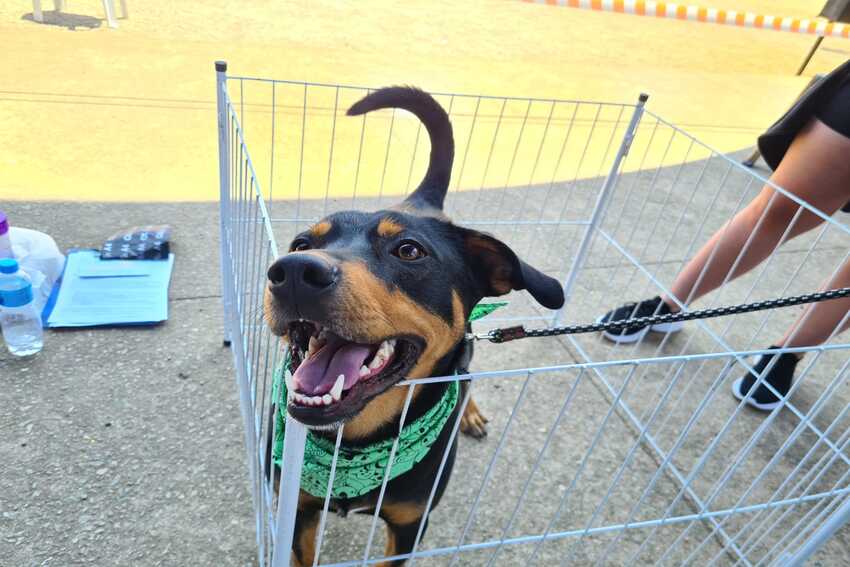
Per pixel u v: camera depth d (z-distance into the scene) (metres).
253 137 1.89
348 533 0.90
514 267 0.72
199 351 1.15
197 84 2.20
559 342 1.37
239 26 2.89
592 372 1.28
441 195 1.12
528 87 2.74
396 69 2.66
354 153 1.91
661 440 1.14
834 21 3.63
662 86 3.12
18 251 1.19
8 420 0.96
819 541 0.77
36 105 1.88
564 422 1.15
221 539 0.86
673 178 2.15
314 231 0.69
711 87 3.26
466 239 0.74
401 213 0.71
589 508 0.99
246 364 0.84
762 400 1.23
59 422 0.97
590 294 1.53
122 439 0.96
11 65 2.11
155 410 1.02
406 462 0.67
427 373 0.67
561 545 0.93
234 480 0.93
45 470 0.90
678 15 2.51
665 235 1.82
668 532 0.97
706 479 1.08
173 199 1.57
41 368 1.06
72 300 1.20
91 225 1.43
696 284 1.21
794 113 1.11
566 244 1.69
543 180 1.97
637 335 1.38
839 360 1.40
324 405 0.50
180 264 1.36
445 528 0.93
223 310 1.18
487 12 4.03
